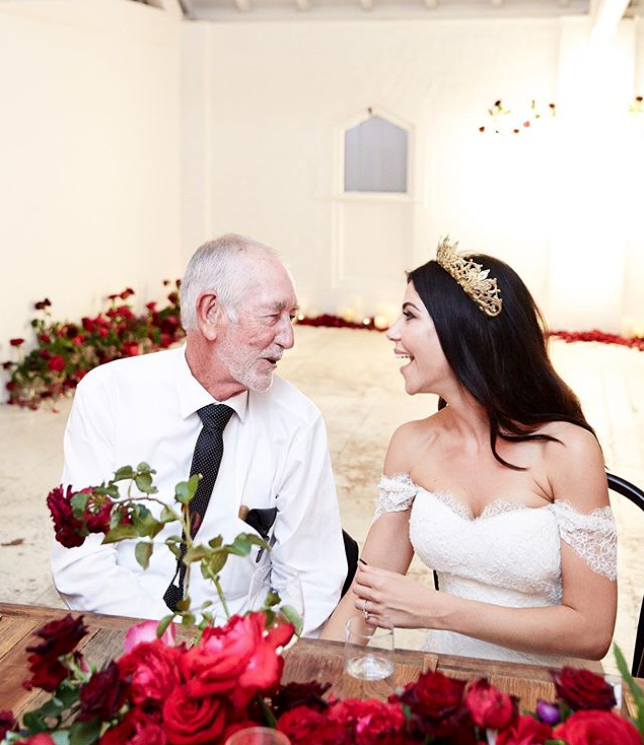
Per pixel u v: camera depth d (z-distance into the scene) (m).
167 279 9.20
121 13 7.96
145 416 2.46
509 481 2.21
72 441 2.49
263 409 2.51
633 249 8.92
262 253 2.38
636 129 8.66
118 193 8.14
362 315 9.61
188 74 9.28
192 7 9.26
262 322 2.33
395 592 2.06
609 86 8.62
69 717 1.24
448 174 9.13
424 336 2.15
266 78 9.30
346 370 7.83
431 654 1.78
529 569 2.16
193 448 2.46
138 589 2.33
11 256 6.77
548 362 2.19
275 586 2.45
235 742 1.03
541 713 1.16
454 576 2.28
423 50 8.98
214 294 2.34
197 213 9.46
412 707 1.06
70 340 7.04
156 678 1.09
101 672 1.08
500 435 2.20
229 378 2.41
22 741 1.11
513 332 2.12
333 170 9.36
